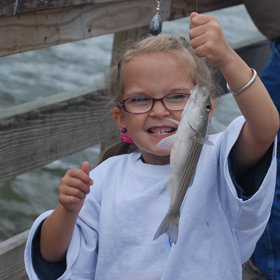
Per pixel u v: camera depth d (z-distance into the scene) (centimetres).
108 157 298
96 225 263
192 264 246
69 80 924
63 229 249
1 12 336
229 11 1273
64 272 255
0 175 366
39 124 385
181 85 247
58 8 376
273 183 239
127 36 478
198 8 506
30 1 350
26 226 647
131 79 250
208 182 250
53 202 688
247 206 236
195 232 247
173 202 218
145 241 251
